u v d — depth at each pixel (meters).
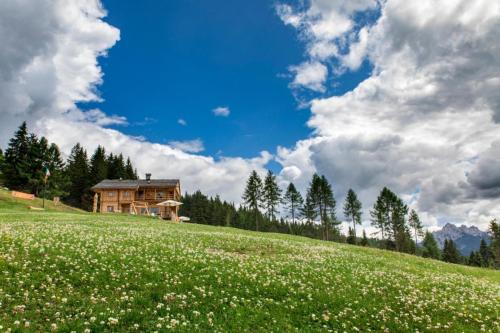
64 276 14.36
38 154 104.50
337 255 30.81
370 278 20.67
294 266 21.45
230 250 27.30
